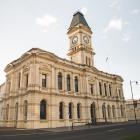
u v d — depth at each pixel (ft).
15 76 162.61
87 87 176.14
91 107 179.73
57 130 108.68
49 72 143.74
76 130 108.68
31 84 129.29
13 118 149.89
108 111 204.95
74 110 157.99
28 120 123.13
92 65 203.62
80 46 196.75
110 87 221.46
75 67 171.12
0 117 184.96
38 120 125.08
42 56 139.85
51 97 138.92
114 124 163.53
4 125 158.92
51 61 146.92
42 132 98.48
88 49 202.80
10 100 156.15
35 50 136.56
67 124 145.79
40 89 132.87
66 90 156.15
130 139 57.98
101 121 184.24
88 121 165.37
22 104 138.62
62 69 158.40
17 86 155.74
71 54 208.03
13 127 138.10
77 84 172.14
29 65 138.41
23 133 93.86
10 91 160.97
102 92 201.77
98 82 198.70
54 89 143.23
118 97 225.97
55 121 136.46
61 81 155.53
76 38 205.46
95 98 184.44
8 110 159.53
